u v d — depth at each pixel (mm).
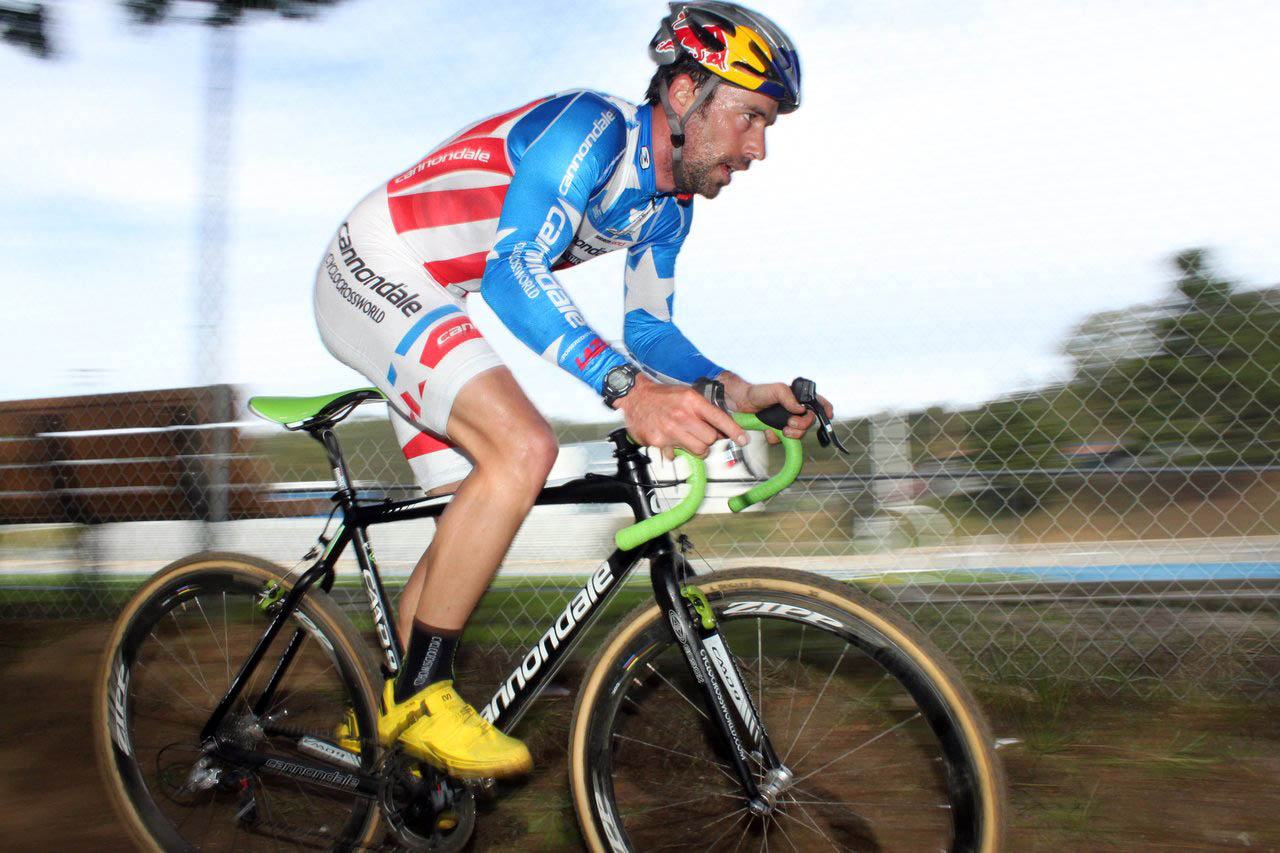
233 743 1660
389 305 1495
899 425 2994
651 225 1667
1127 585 2807
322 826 1652
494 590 2992
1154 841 1664
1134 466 2920
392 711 1434
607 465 2566
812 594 1297
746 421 1364
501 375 1372
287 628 1674
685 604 1334
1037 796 1855
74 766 2186
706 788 1588
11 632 3473
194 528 3494
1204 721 2195
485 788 1461
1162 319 3213
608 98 1513
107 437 3664
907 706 1493
